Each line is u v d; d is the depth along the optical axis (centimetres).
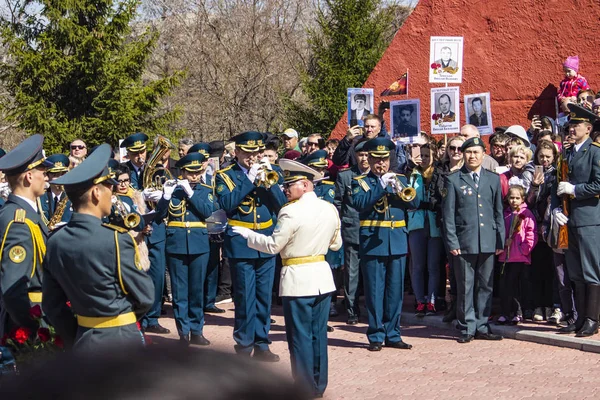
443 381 651
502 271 837
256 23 2767
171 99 2742
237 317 734
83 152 1111
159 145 809
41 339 416
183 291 816
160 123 2155
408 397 607
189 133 2723
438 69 1037
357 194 755
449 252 816
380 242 762
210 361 96
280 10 2848
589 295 760
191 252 805
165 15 2892
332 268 937
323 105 2123
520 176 858
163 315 1018
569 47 1108
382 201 765
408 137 1000
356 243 903
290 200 605
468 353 750
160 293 885
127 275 385
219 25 2797
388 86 1260
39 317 441
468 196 791
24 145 493
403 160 1009
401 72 1250
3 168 480
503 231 800
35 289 475
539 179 823
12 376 102
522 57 1146
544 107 1126
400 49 1252
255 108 2709
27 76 2050
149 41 2161
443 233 804
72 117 2083
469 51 1191
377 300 772
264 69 2712
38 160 492
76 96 2072
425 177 905
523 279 847
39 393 92
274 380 95
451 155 866
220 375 93
